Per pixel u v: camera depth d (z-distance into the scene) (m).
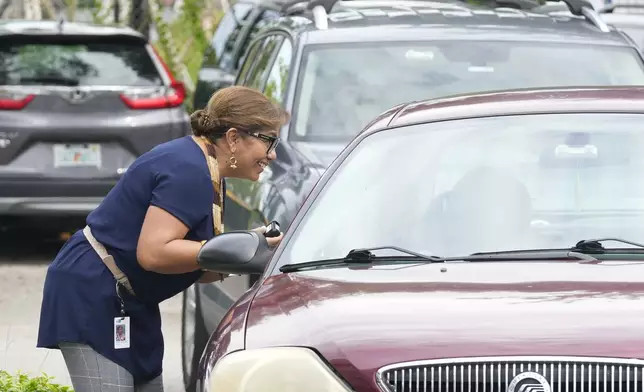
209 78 41.53
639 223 17.08
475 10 31.12
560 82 28.17
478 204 17.48
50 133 40.56
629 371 13.41
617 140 18.06
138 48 42.66
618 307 14.24
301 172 24.19
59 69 41.50
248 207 25.55
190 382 27.02
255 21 47.72
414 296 14.97
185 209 17.44
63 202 40.72
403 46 28.58
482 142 18.27
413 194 17.72
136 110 41.25
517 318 14.11
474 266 16.06
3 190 40.44
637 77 28.34
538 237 16.94
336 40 28.58
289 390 14.05
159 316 18.38
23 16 66.38
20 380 24.59
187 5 62.56
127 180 17.73
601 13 55.56
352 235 17.31
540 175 17.77
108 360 17.88
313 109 27.44
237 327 15.23
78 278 17.80
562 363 13.48
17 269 40.97
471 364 13.61
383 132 18.86
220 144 17.83
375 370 13.78
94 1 63.12
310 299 15.31
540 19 30.31
